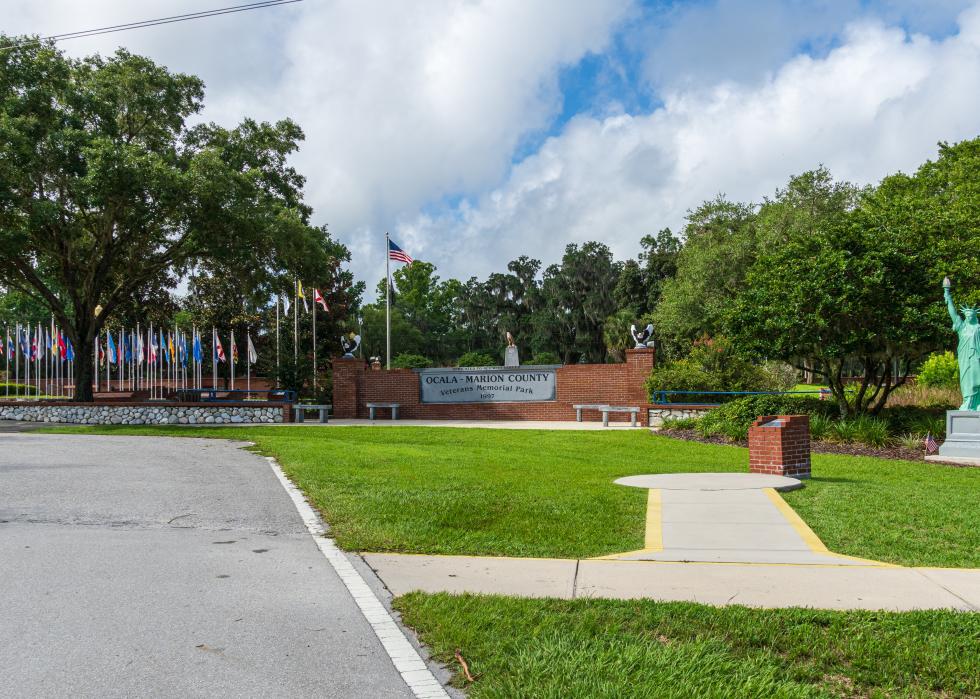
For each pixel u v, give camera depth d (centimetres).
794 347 1947
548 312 7381
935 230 2058
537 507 913
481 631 490
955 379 2598
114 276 3228
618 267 7256
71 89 2520
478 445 1733
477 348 7975
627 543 757
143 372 4900
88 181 2281
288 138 3073
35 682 412
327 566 664
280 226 2600
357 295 5547
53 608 537
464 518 855
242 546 737
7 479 1127
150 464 1323
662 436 1988
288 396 2775
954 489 1124
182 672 430
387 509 894
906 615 511
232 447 1647
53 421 2603
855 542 758
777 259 2067
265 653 462
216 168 2450
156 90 2741
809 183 4728
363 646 476
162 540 755
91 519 847
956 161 4138
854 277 1836
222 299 4378
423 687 418
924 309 1825
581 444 1778
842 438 1816
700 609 524
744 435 1856
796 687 400
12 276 2839
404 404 2727
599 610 527
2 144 2325
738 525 827
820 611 521
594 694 390
